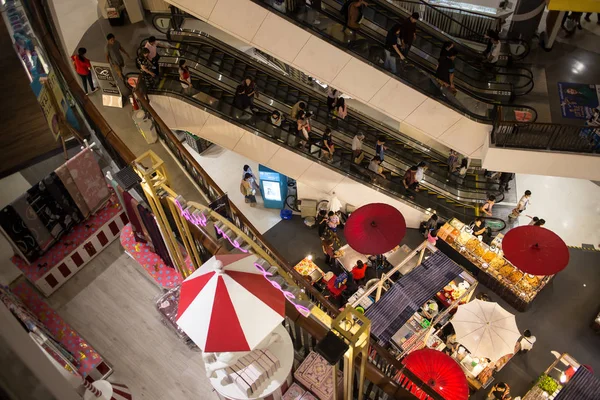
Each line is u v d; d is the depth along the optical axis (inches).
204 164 606.9
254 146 501.0
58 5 567.8
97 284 274.5
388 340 400.2
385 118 587.5
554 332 481.4
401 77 448.5
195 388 234.2
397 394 169.0
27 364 49.1
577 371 389.4
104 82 414.9
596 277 513.3
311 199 562.3
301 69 456.4
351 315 137.3
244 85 462.0
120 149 257.4
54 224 272.5
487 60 487.8
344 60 442.3
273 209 575.8
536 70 508.4
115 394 195.5
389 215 451.5
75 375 186.7
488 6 521.7
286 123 515.2
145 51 448.1
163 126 322.7
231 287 156.9
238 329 153.9
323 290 501.0
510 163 459.5
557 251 437.4
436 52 486.0
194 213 183.6
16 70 214.8
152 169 196.4
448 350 450.0
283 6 422.6
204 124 485.4
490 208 535.2
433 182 554.9
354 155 518.6
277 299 160.1
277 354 170.6
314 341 189.6
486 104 467.2
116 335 253.4
